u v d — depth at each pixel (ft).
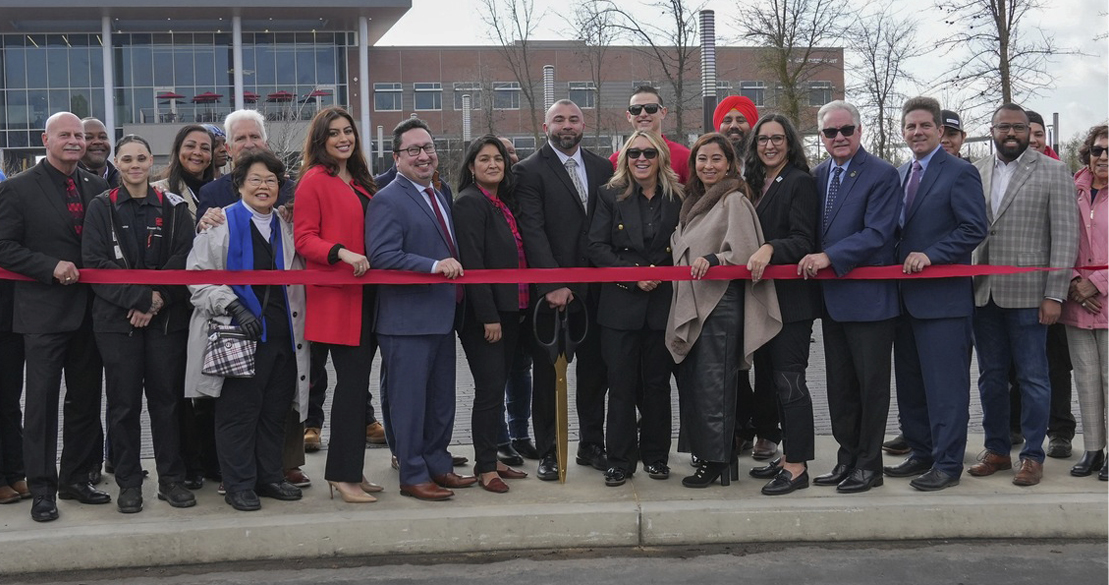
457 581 16.38
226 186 20.62
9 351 19.44
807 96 73.77
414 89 194.29
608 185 20.33
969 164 19.19
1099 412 19.93
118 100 177.37
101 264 18.19
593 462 21.34
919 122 19.39
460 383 33.42
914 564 16.78
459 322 19.99
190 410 20.27
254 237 18.90
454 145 139.95
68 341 18.60
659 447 20.54
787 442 19.27
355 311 18.71
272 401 19.12
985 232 18.99
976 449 22.68
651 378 20.39
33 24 175.83
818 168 20.03
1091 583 15.81
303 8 173.68
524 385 22.62
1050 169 19.85
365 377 19.11
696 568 16.78
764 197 19.53
